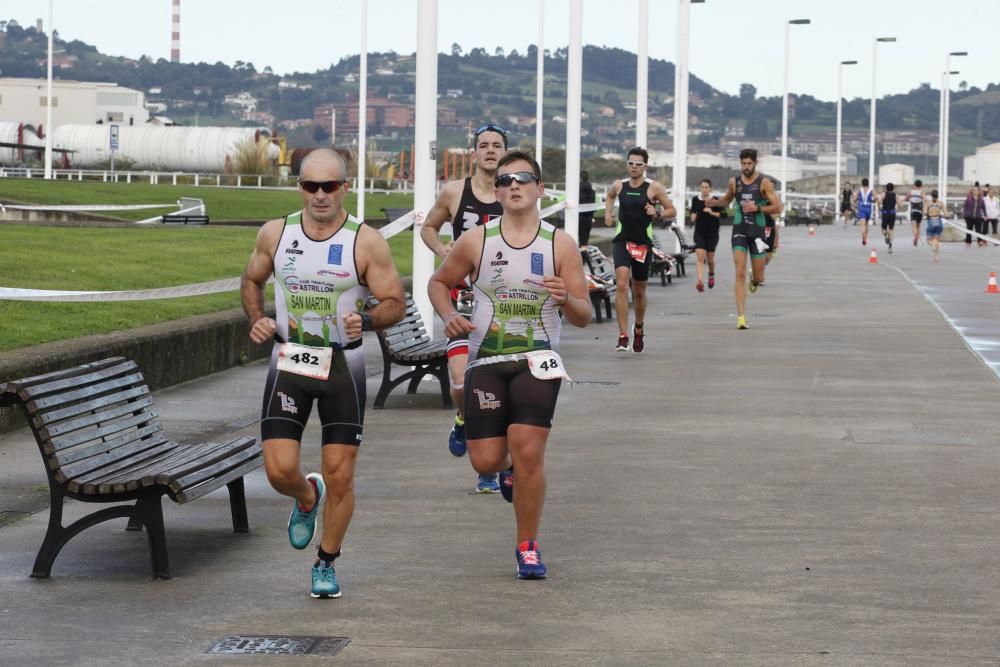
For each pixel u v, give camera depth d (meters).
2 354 12.94
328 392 7.62
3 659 6.60
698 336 20.97
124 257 25.00
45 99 171.38
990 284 29.39
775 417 13.55
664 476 10.78
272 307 19.11
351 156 89.00
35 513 9.57
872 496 10.09
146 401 9.28
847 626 7.07
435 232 11.33
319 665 6.50
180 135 98.38
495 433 8.07
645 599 7.55
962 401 14.54
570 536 8.93
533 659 6.57
